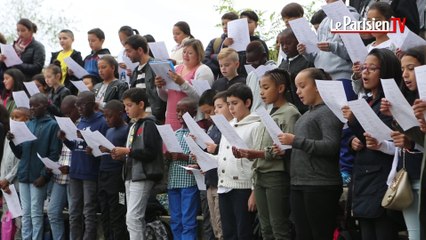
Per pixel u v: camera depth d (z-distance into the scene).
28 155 8.62
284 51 7.42
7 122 9.32
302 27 6.98
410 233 5.00
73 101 8.87
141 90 7.69
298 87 5.81
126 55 9.15
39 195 8.57
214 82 7.96
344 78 7.04
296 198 5.69
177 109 7.79
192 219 7.48
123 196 7.81
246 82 7.62
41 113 8.71
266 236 6.18
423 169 4.48
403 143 4.86
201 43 8.52
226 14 9.34
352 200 5.33
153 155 7.47
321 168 5.55
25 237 8.71
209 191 7.11
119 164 7.78
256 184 6.20
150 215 8.00
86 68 10.36
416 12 7.05
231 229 6.58
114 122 7.92
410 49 5.08
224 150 6.64
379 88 5.37
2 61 10.36
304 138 5.51
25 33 10.82
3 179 8.77
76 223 8.16
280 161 6.04
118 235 7.77
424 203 4.51
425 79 4.49
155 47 8.09
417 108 4.49
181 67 8.66
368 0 7.72
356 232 5.95
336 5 6.43
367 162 5.22
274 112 6.25
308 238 5.68
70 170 8.12
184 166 7.48
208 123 7.75
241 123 6.64
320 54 7.20
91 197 8.05
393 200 4.90
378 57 5.32
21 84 10.21
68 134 8.05
